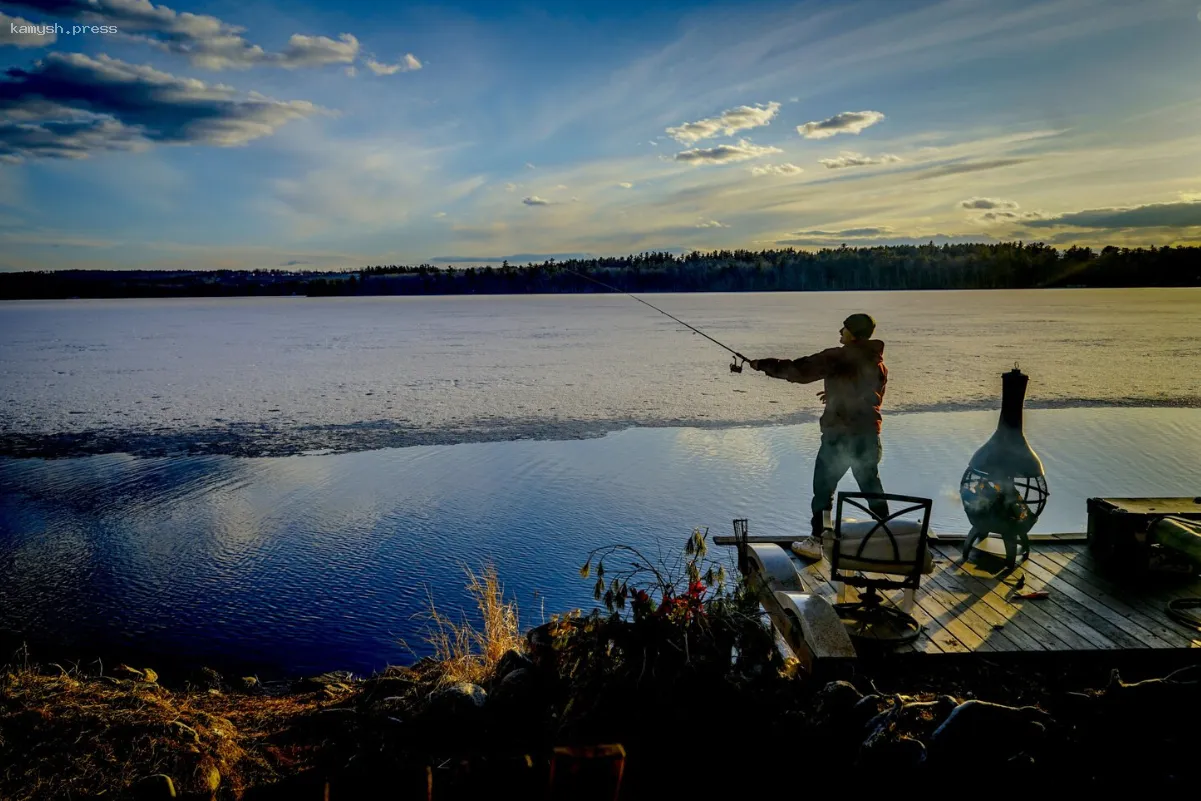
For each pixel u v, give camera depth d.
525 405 21.31
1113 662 4.12
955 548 5.86
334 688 5.87
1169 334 44.25
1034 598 4.84
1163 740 3.33
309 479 13.73
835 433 5.58
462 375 28.09
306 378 27.81
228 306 132.88
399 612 8.12
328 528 10.90
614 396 22.73
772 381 25.84
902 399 21.36
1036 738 3.37
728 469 13.84
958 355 32.91
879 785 3.28
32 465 15.16
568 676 3.98
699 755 3.52
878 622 4.44
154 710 4.09
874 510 5.54
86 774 3.54
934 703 3.60
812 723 3.61
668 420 18.92
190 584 8.99
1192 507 5.32
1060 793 3.18
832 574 4.53
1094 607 4.70
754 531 10.30
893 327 51.03
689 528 10.55
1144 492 11.71
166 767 3.60
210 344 44.81
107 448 16.66
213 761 3.71
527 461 14.75
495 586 6.32
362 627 7.80
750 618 4.10
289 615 8.09
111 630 7.83
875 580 4.47
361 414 20.30
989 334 44.75
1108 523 5.30
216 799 3.51
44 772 3.55
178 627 7.89
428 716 3.92
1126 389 22.81
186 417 20.23
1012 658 4.11
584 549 9.78
